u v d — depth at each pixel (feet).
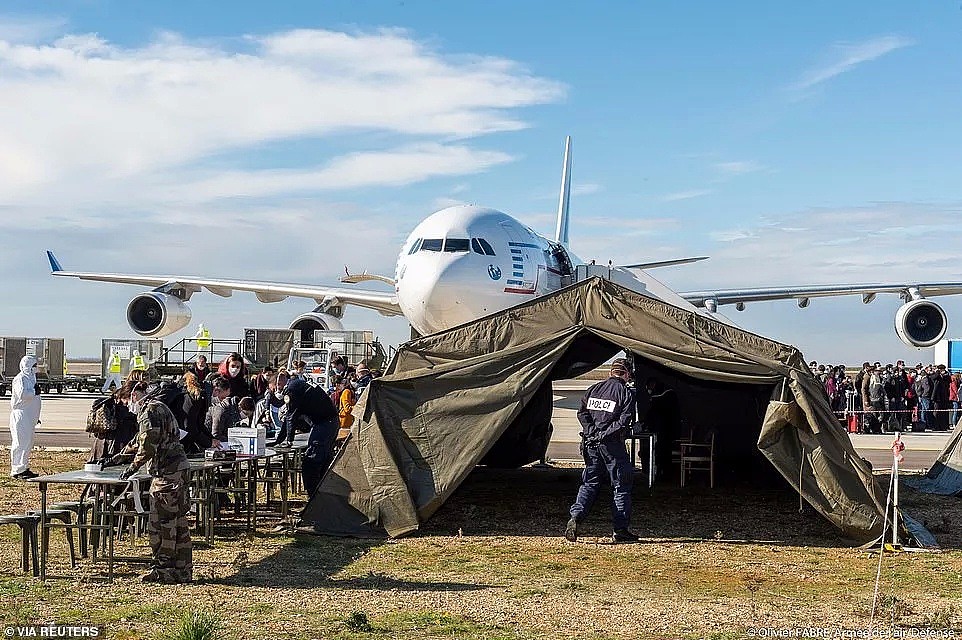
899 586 32.71
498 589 31.32
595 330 43.70
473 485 58.70
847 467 41.37
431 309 74.33
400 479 42.19
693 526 45.39
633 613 28.04
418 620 26.73
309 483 48.80
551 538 41.91
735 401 61.11
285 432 48.08
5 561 34.86
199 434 43.86
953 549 40.14
